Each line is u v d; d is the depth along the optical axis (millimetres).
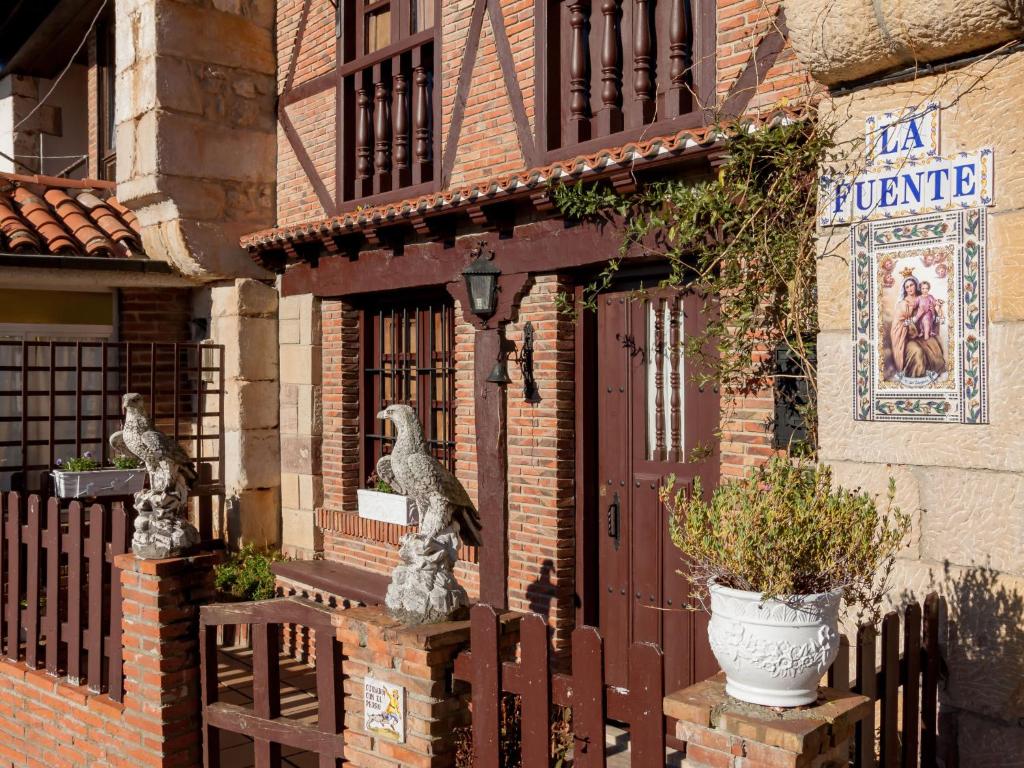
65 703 5273
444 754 3543
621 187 5281
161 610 4668
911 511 3586
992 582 3381
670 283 5195
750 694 2658
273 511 8695
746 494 2830
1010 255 3312
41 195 9352
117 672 5008
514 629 3480
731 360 5062
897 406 3613
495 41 6535
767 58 4996
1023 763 3320
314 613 4094
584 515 6184
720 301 5051
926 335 3523
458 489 3832
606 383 6184
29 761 5555
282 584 8023
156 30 8102
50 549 5480
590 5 6105
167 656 4684
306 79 8445
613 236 5551
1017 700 3328
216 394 8945
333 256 7941
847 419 3764
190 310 9570
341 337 8055
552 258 5980
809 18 3688
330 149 8117
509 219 6234
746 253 4711
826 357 3828
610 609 6129
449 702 3559
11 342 7770
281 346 8656
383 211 6703
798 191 4410
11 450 8906
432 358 7398
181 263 8445
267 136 8805
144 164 8281
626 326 6055
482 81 6656
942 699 3529
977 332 3395
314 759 5746
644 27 5625
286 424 8594
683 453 5730
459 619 3709
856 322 3725
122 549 4945
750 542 2639
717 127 4594
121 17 8594
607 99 5805
